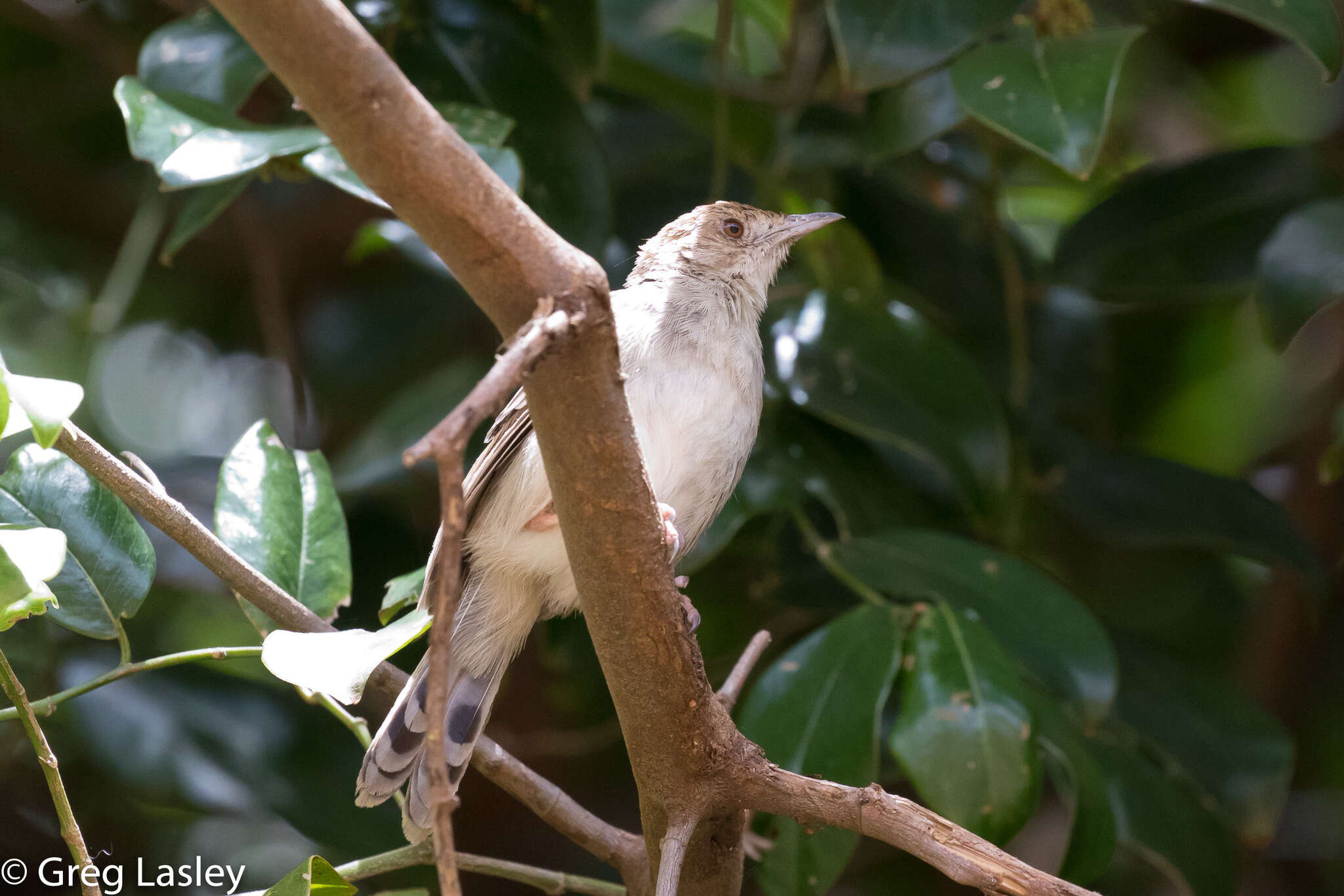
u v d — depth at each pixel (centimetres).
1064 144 708
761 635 658
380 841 887
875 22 781
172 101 702
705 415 696
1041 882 489
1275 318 861
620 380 435
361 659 511
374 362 1234
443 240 407
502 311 423
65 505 627
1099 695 742
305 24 365
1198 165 1058
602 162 869
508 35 882
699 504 714
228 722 912
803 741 698
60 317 1263
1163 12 1267
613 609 489
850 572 778
